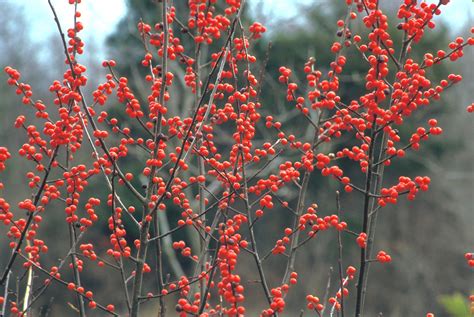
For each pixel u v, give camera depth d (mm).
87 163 26078
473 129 33156
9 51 37375
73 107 5223
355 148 5055
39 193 5156
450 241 34188
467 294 33281
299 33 28203
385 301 33594
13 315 5648
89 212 5477
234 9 6172
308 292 32531
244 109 5379
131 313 5000
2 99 33094
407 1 5164
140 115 5465
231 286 4242
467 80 32406
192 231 13344
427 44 30266
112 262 28609
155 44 6062
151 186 5188
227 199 5406
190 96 17297
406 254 34062
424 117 31812
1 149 5188
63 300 26516
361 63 26922
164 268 26484
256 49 26672
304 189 5625
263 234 33656
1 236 29141
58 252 29906
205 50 16516
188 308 4688
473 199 34562
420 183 4859
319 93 5359
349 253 33156
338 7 28453
